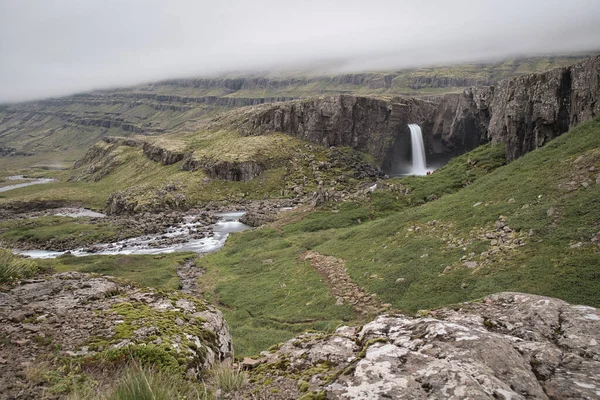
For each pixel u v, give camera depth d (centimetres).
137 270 5803
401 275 2828
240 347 2370
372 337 701
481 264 2445
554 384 495
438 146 16825
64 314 916
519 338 633
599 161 2756
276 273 4219
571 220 2353
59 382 660
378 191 6775
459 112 14100
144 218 11194
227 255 5922
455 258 2695
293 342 830
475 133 13400
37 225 11406
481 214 3128
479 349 556
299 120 17500
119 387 584
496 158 7238
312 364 696
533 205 2783
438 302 2266
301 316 2856
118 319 905
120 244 8700
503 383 478
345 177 13650
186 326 929
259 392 642
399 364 543
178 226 10156
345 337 766
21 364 700
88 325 869
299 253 4716
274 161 15275
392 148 16612
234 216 11069
